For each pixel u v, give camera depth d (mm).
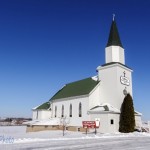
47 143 20812
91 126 36250
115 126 40938
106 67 46812
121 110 42281
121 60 47719
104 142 22531
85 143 21250
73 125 47750
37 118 59688
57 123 49938
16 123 101000
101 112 41500
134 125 41469
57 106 55938
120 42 48844
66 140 24219
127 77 47188
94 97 46031
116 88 44000
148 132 42000
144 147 18828
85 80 53469
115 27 49531
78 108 47469
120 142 22797
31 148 17156
